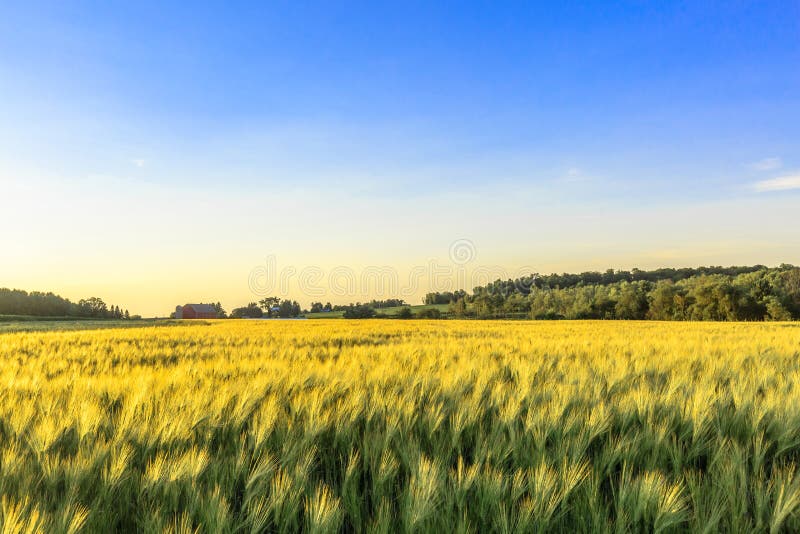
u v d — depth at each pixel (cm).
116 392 619
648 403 506
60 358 1166
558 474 330
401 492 355
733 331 2509
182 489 332
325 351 1283
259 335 2223
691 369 836
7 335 2208
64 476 350
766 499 308
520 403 539
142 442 412
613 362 917
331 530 282
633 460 389
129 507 325
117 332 2567
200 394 542
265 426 434
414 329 2872
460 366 825
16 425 455
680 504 295
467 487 317
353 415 486
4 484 323
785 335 1941
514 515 302
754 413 472
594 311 7831
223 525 279
